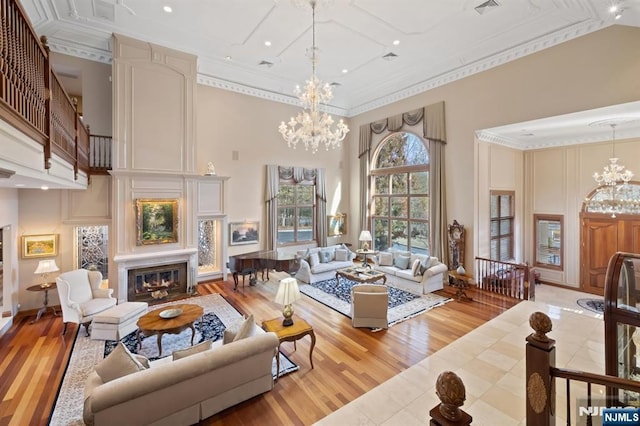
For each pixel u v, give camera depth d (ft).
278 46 21.40
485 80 22.29
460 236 23.68
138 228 20.27
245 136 27.45
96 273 16.89
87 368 12.19
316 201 32.50
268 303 19.81
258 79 27.07
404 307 19.01
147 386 7.79
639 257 9.06
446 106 24.97
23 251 18.02
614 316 9.01
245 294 21.66
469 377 11.60
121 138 19.70
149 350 13.73
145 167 20.58
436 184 25.46
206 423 9.11
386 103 30.25
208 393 9.11
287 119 30.04
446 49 21.65
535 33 18.78
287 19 18.11
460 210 24.16
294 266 22.08
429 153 26.13
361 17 17.85
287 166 30.12
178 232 21.83
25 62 7.79
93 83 20.42
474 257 23.38
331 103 32.68
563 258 27.81
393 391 10.76
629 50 15.74
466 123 23.59
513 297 20.94
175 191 21.80
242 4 16.72
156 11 17.34
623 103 15.99
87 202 19.94
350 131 35.12
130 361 8.48
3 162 6.65
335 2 16.51
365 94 30.86
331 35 19.90
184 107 22.02
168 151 21.42
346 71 25.66
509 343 14.29
